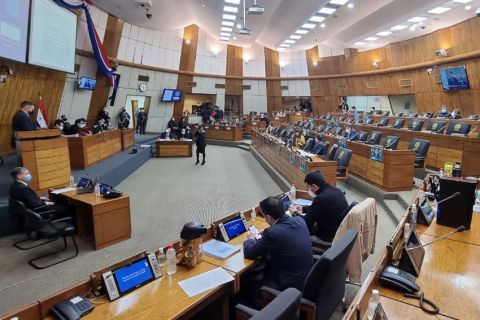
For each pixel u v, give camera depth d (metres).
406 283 2.05
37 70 8.94
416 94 16.45
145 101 18.00
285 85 22.55
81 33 11.94
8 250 4.51
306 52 21.91
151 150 13.48
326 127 13.69
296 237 2.67
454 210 3.06
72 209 4.98
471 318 1.81
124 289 2.25
